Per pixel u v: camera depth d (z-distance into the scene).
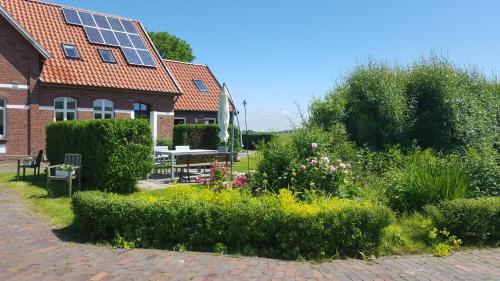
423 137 14.02
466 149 12.99
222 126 15.40
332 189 8.56
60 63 20.41
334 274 5.45
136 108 23.38
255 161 10.02
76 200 7.07
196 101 27.78
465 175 8.75
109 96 21.44
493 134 13.70
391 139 13.94
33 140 19.08
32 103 19.03
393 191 8.63
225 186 8.75
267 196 7.27
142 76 22.95
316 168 8.64
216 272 5.34
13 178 13.57
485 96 15.03
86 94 20.67
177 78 28.62
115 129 10.88
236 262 5.79
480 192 8.57
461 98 13.73
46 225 7.60
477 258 6.32
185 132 22.23
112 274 5.16
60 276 5.06
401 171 9.60
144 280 4.98
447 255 6.46
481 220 7.07
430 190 8.25
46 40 20.86
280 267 5.65
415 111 14.05
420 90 14.16
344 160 11.42
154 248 6.38
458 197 8.20
